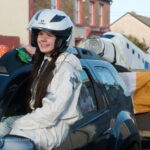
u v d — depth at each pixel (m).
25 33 24.97
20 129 3.74
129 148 5.84
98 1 35.44
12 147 3.69
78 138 4.50
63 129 3.80
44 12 3.90
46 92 3.80
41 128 3.69
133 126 5.82
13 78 4.62
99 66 5.73
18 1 24.94
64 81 3.72
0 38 22.08
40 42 3.90
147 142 8.62
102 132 5.07
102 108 5.31
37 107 3.83
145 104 8.86
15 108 4.62
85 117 4.83
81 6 32.62
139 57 12.10
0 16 24.45
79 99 4.81
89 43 10.50
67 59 3.82
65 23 3.88
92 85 5.34
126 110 5.92
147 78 9.01
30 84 4.04
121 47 10.99
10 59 4.70
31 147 3.64
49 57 3.92
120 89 6.02
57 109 3.63
